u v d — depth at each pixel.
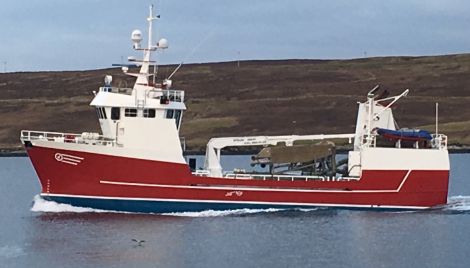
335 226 55.78
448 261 46.53
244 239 51.34
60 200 57.06
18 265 45.25
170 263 45.38
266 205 59.03
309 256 47.44
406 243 51.25
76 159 56.25
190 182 57.41
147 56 58.66
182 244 49.84
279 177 59.59
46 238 51.47
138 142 56.69
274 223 56.38
